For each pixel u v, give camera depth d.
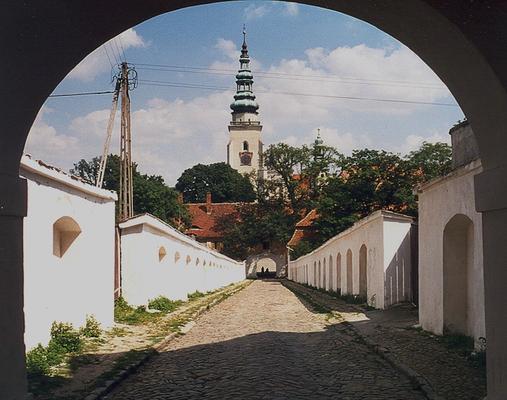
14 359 5.67
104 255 13.16
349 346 11.51
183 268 23.55
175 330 13.75
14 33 5.20
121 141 25.52
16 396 5.67
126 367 8.98
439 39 5.63
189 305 21.05
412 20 5.64
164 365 9.77
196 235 71.50
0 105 5.32
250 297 28.62
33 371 8.25
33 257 9.27
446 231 11.02
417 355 9.66
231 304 23.61
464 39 5.29
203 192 84.00
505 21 5.12
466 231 10.98
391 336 11.94
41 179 9.59
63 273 11.52
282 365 9.59
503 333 5.62
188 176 84.88
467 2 5.07
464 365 8.68
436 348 10.16
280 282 51.41
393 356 9.73
